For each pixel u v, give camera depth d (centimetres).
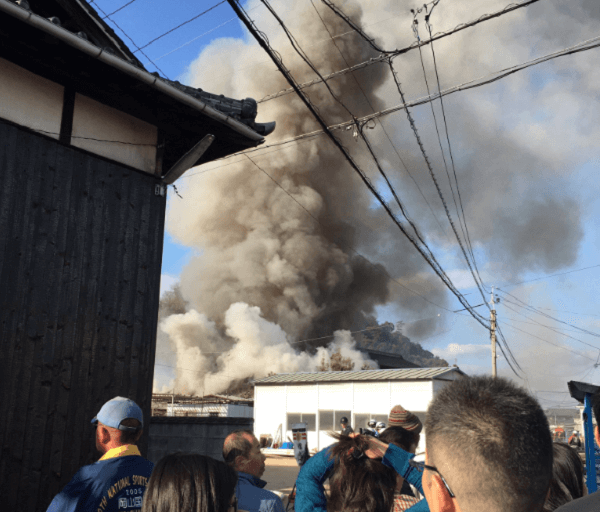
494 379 105
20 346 485
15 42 490
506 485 90
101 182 577
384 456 193
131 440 262
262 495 234
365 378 2473
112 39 593
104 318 559
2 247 483
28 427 481
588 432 327
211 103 643
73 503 235
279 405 2744
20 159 509
